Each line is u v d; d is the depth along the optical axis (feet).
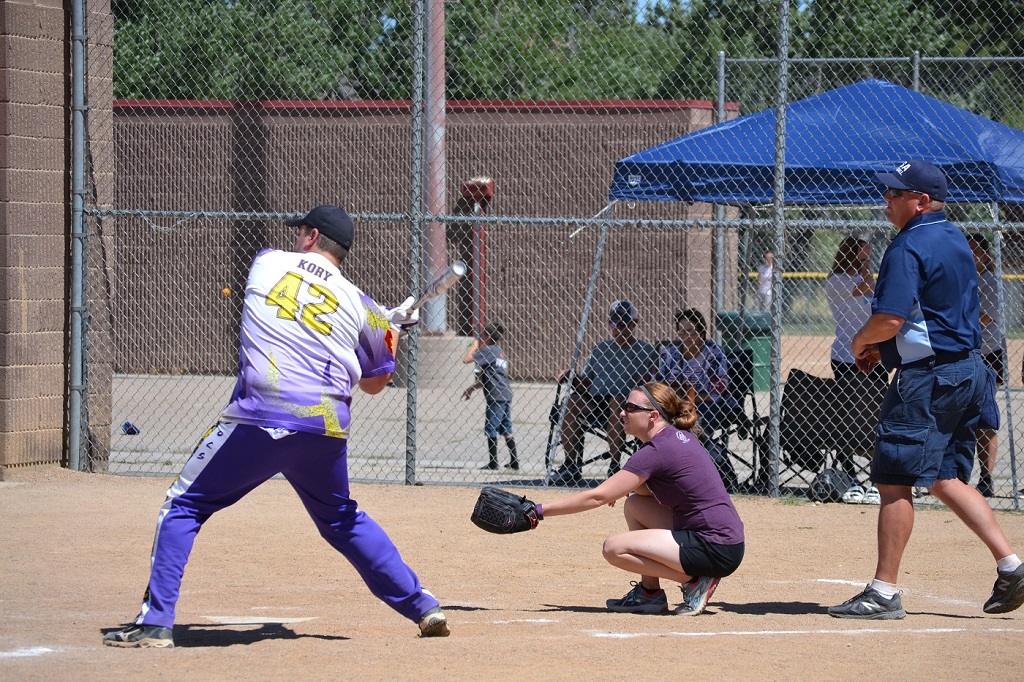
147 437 69.26
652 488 31.60
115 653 26.04
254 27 93.20
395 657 26.04
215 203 99.81
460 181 99.30
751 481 55.47
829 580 36.11
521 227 98.78
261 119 99.30
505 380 59.98
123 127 99.96
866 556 39.70
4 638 27.37
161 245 100.78
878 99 52.90
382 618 30.66
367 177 99.55
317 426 26.40
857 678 24.93
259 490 50.52
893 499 31.14
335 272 27.50
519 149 98.68
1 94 51.39
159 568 26.78
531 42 95.61
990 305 51.16
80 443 54.34
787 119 52.80
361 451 66.49
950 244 30.86
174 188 100.07
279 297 26.68
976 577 36.81
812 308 124.16
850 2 86.38
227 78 96.43
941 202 31.48
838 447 50.47
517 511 30.73
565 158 98.17
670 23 86.12
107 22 55.06
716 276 76.95
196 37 92.68
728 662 26.11
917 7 86.94
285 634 28.63
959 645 28.07
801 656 26.76
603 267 98.32
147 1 89.04
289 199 99.96
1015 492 49.29
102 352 55.31
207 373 100.83
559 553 39.60
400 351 95.86
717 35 83.15
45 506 45.85
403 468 60.03
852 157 50.83
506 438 59.98
